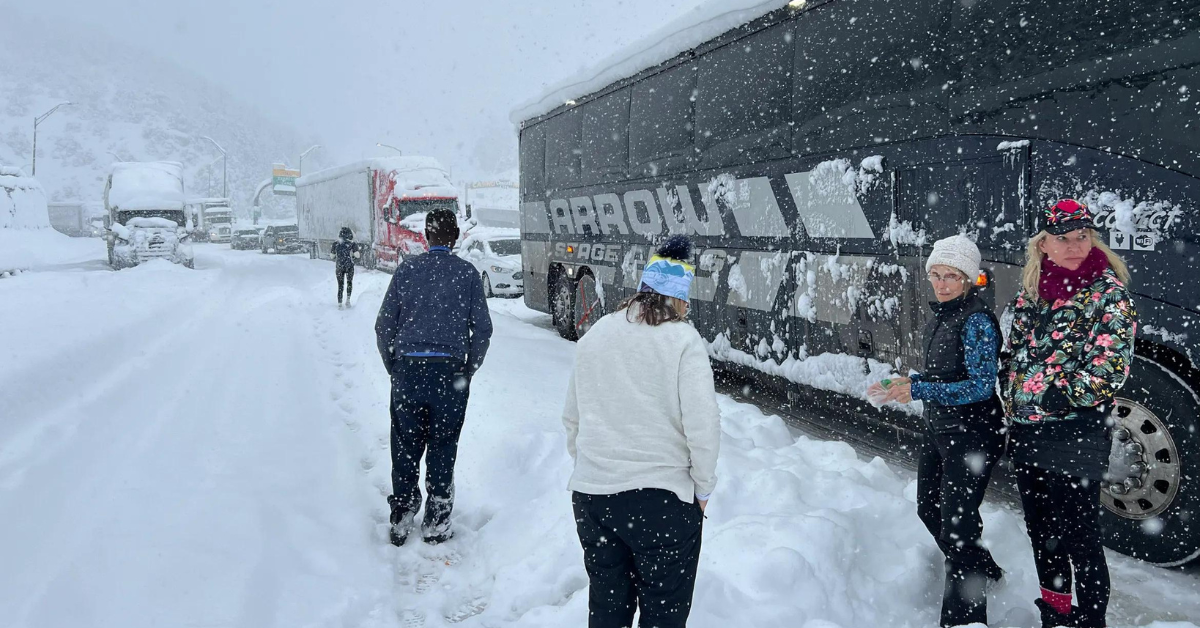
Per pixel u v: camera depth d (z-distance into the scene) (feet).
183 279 67.87
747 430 19.36
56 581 10.84
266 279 76.28
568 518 13.70
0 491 14.20
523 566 12.41
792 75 20.47
